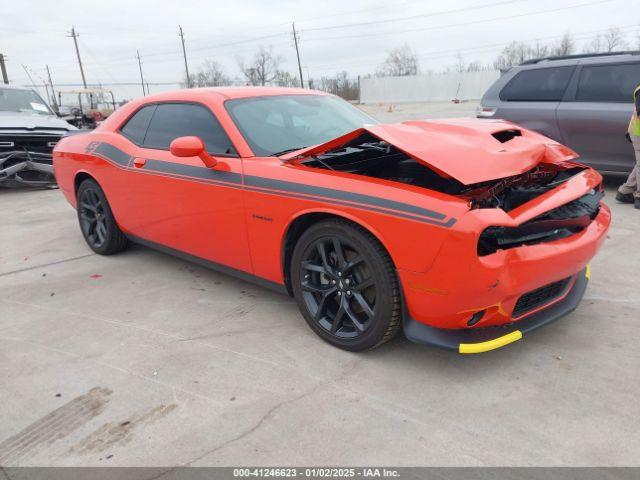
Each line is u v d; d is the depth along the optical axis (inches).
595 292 135.6
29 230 228.2
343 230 101.8
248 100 138.9
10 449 85.2
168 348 115.9
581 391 93.9
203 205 131.9
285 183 111.4
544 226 95.2
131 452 83.0
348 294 107.2
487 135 109.0
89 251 192.9
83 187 181.9
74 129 341.1
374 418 88.8
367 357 108.4
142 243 167.8
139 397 97.6
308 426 87.4
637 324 117.6
